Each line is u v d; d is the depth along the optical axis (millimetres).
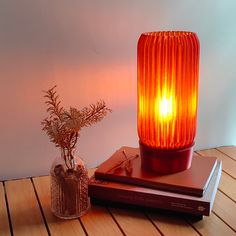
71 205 889
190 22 1185
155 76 880
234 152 1274
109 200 919
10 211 930
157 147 918
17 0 996
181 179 896
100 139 1184
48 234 839
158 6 1136
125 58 1143
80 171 895
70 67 1091
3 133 1075
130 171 940
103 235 830
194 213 852
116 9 1093
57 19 1043
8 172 1107
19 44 1026
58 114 875
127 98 1179
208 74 1256
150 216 893
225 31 1238
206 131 1312
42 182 1082
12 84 1047
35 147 1112
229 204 932
